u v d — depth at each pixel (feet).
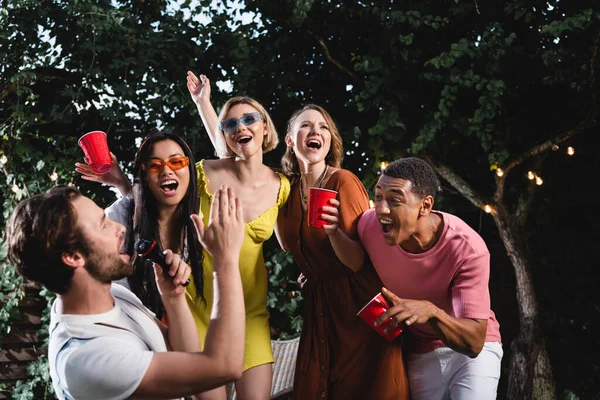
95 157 9.23
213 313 5.30
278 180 10.20
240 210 5.48
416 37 21.24
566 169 22.34
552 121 22.09
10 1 20.12
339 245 9.16
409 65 21.04
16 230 5.08
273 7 21.31
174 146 8.52
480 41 19.76
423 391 9.46
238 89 21.33
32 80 20.71
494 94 19.44
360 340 9.43
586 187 22.22
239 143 9.84
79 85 21.42
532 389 19.62
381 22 20.71
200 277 8.77
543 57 19.35
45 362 20.54
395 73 20.51
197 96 11.40
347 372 9.45
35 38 20.79
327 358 9.58
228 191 5.51
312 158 10.01
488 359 9.22
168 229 8.74
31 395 20.40
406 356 9.66
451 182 21.08
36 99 21.27
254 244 9.84
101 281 5.28
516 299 22.38
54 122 21.58
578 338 22.22
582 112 21.75
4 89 20.81
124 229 5.42
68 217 5.07
